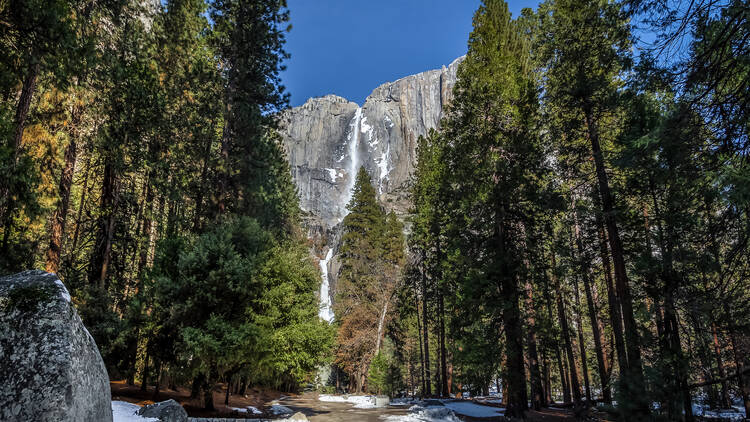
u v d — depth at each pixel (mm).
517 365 14023
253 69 19250
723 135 5684
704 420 13797
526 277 15086
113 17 15008
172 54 20250
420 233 31141
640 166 7367
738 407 19578
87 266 18609
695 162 6082
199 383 15266
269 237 15820
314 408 19922
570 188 16844
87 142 15461
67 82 9719
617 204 12836
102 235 16797
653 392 7215
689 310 9562
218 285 13070
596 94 13586
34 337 4648
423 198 31188
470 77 18859
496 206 15688
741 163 5586
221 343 12352
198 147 19281
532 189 15375
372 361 31062
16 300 4875
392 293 33688
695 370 9336
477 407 20422
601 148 14344
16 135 8883
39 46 8570
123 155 16281
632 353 10648
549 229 16656
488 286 14312
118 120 15977
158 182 18547
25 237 13031
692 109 5738
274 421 12297
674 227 10312
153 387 18125
